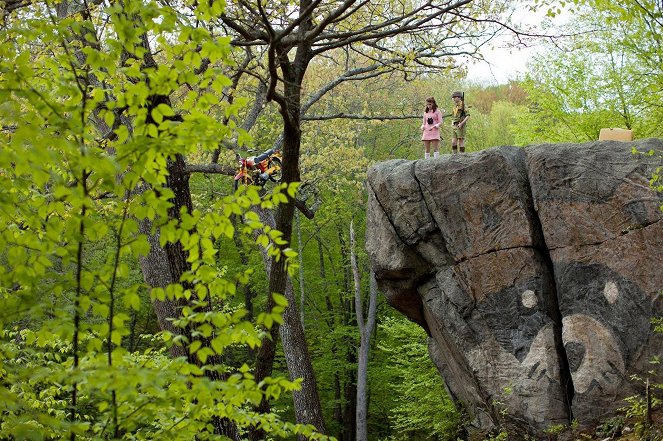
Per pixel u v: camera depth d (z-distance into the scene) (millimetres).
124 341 23078
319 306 27219
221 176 24500
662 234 10617
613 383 10656
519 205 11664
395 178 12664
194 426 4363
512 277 11656
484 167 11961
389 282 13141
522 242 11617
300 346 13953
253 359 24016
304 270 26016
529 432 11273
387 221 12836
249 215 4145
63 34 4062
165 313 8922
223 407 4309
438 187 12258
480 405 12203
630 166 10977
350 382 24922
